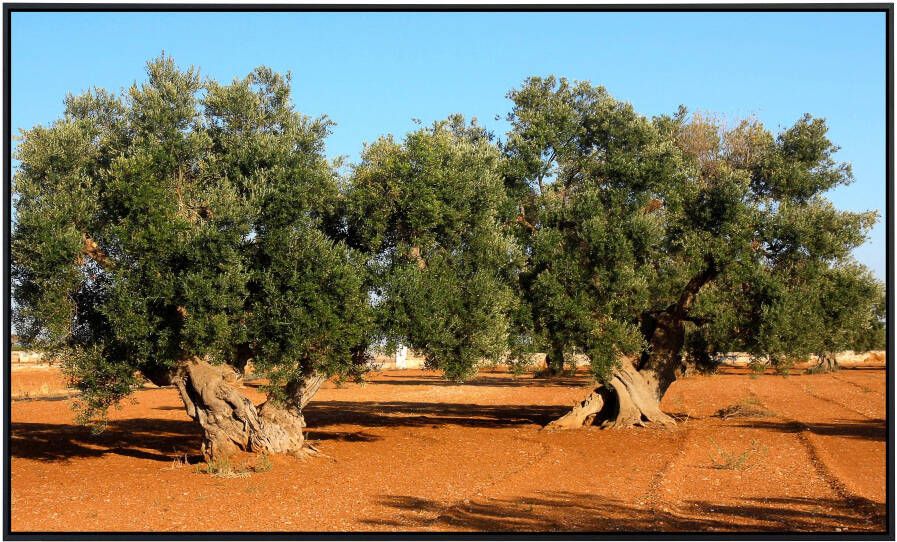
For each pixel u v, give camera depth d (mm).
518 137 23812
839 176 24359
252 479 16656
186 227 15609
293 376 17156
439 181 17969
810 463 18922
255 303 16109
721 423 27516
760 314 22500
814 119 24531
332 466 18656
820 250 22125
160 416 31469
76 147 16391
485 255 19344
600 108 24375
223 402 18250
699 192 22906
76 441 23344
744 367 65438
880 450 21125
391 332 17672
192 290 15141
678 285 24875
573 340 22516
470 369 18750
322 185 17484
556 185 25359
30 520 12602
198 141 16656
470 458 20312
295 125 18188
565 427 26516
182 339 15992
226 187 16250
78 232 15477
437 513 13242
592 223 22172
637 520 12734
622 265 22078
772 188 24281
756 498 14797
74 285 15891
